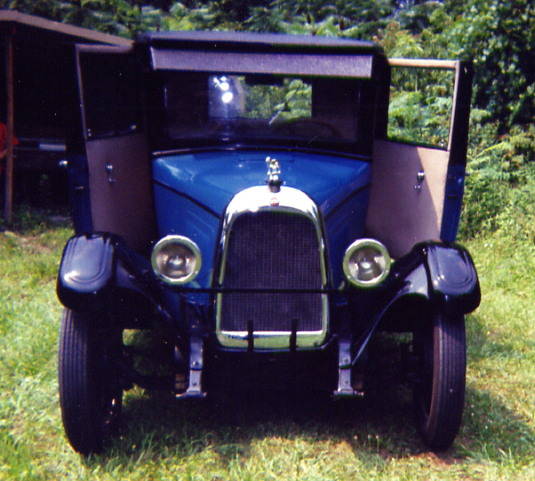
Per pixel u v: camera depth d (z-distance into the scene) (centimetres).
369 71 440
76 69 402
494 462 373
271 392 448
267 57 441
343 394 357
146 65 445
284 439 393
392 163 482
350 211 433
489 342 546
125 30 1547
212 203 395
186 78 445
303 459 371
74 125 404
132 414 416
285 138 456
